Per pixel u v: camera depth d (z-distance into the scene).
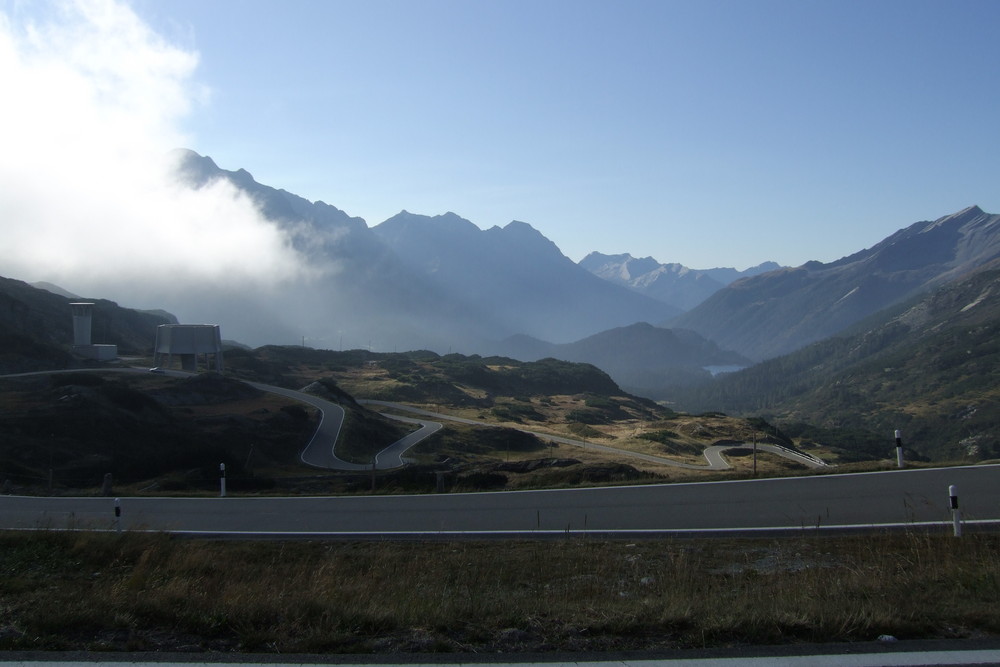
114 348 73.44
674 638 5.56
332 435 50.44
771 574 8.14
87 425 40.12
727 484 14.91
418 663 5.09
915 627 5.56
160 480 29.09
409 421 65.81
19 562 9.70
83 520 14.67
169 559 9.73
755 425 75.31
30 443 36.28
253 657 5.23
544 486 16.48
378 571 9.11
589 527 11.81
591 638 5.61
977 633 5.50
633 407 107.88
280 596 6.95
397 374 100.81
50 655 5.33
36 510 16.61
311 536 12.22
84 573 9.36
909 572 7.56
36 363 60.38
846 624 5.55
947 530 9.97
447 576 8.67
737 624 5.62
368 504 15.23
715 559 9.28
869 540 9.70
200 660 5.19
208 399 54.72
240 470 34.59
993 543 8.95
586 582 8.29
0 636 5.82
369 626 5.97
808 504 12.56
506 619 6.05
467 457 49.91
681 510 12.75
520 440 59.50
